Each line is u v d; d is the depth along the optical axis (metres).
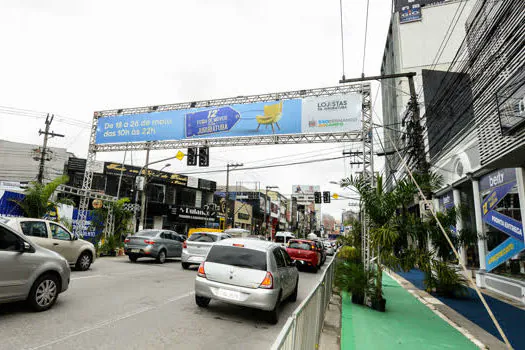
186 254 12.61
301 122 18.14
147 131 21.00
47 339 4.34
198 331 5.17
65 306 6.02
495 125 7.95
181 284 9.20
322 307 5.88
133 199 33.28
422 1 32.09
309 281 12.46
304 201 114.81
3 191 14.62
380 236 7.62
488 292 10.51
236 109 19.33
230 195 51.28
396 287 11.62
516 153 7.36
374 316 7.16
